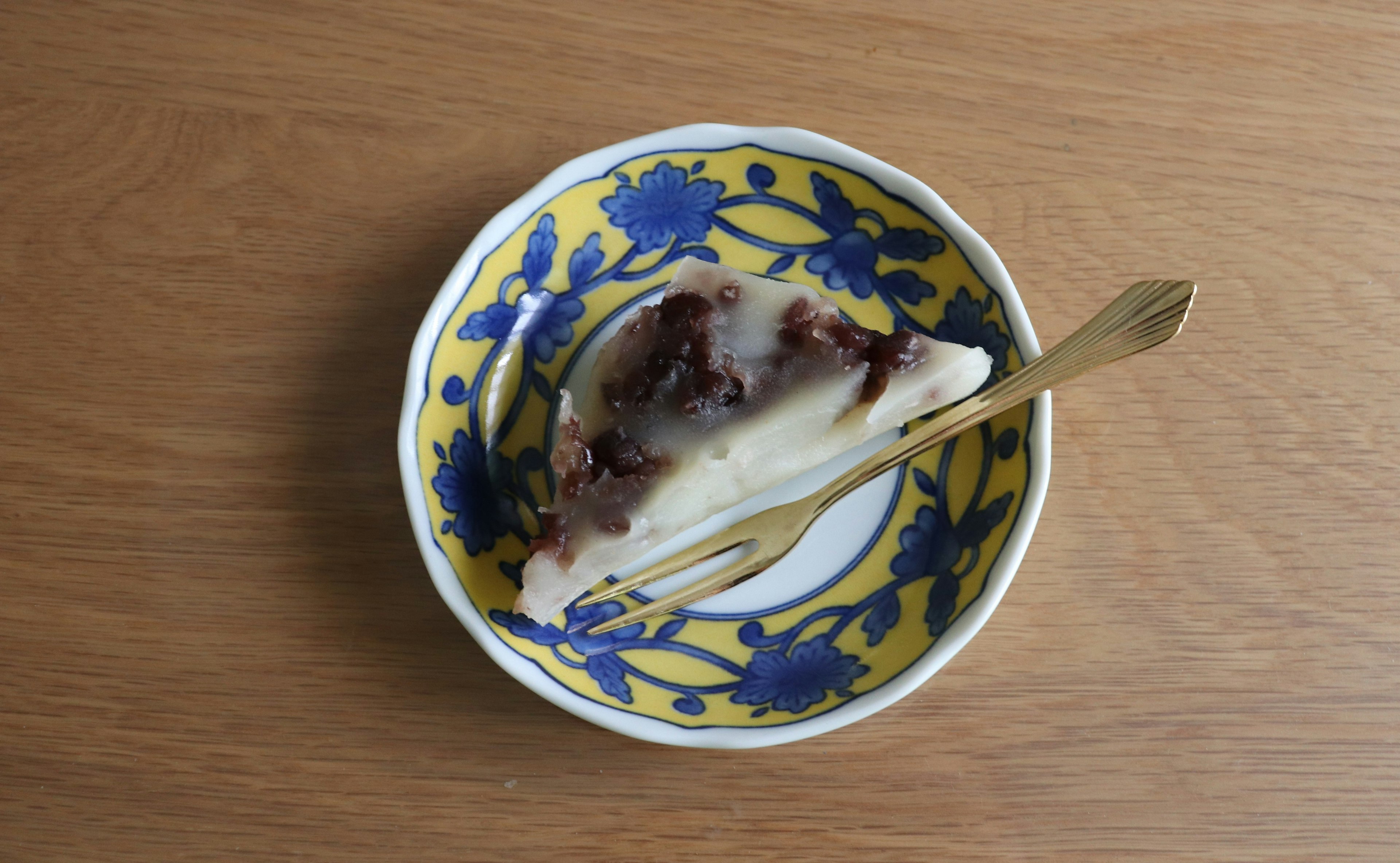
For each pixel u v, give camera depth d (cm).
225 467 38
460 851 36
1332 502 38
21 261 39
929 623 36
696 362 37
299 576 37
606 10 42
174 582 37
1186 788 37
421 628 37
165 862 36
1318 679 37
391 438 38
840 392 37
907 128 41
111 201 40
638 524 36
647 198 39
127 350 39
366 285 39
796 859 36
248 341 39
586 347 38
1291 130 41
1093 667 37
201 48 41
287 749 36
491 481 37
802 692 36
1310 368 39
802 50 42
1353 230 40
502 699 37
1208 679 37
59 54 41
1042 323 39
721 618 36
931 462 38
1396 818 36
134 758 36
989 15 42
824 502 37
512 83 41
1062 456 38
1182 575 38
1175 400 39
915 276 39
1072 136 41
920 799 36
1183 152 41
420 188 40
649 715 35
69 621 37
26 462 38
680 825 36
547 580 36
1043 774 37
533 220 38
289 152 40
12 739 36
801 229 39
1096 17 42
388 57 41
